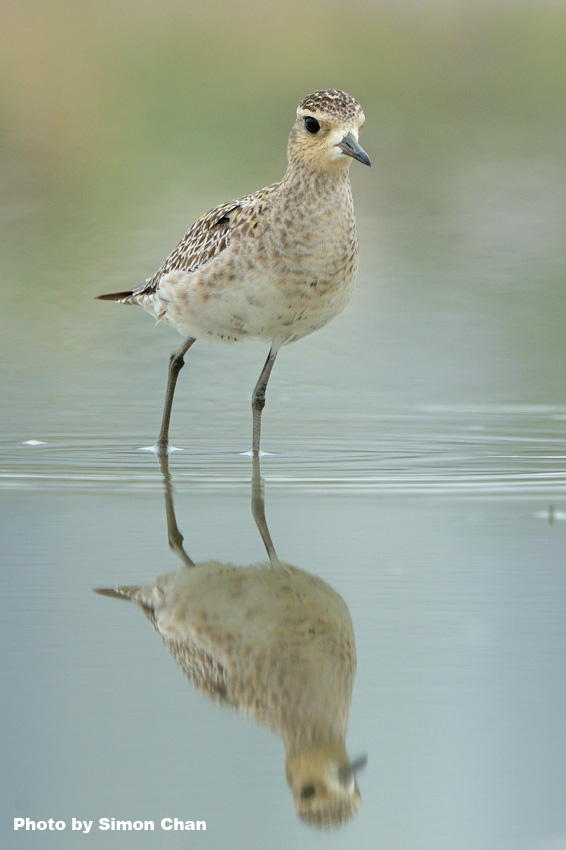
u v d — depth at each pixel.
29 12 31.72
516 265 19.59
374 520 9.50
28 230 20.89
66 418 13.10
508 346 15.96
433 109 29.97
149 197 22.59
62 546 8.82
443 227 21.64
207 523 9.41
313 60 31.19
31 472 10.93
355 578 8.24
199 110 28.41
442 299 17.94
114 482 10.62
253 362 15.77
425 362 15.46
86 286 18.23
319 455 11.63
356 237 10.87
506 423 12.91
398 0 33.53
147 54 30.41
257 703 6.66
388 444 12.05
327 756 6.14
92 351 16.00
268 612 7.79
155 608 7.81
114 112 27.97
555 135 28.09
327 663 7.05
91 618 7.63
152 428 12.75
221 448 11.93
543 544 8.85
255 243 10.52
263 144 26.16
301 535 9.12
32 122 27.36
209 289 10.78
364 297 18.09
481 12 33.94
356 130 10.43
